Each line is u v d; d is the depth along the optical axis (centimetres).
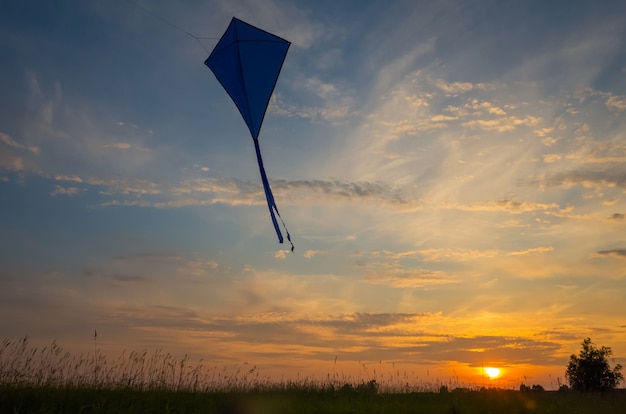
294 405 1183
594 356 2144
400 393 1547
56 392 1097
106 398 1098
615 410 1200
